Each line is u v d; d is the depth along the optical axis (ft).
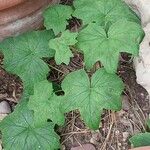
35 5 1.54
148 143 1.39
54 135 1.43
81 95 1.40
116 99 1.40
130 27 1.44
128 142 1.46
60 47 1.44
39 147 1.41
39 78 1.49
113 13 1.51
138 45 1.42
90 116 1.39
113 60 1.40
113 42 1.42
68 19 1.61
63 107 1.40
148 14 1.50
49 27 1.52
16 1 1.42
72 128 1.50
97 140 1.47
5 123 1.46
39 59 1.52
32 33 1.56
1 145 1.47
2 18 1.50
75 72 1.44
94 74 1.43
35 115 1.41
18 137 1.43
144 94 1.53
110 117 1.50
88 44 1.42
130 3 1.57
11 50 1.54
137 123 1.49
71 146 1.47
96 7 1.51
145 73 1.47
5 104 1.54
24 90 1.50
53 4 1.63
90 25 1.45
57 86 1.55
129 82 1.55
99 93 1.40
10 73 1.58
